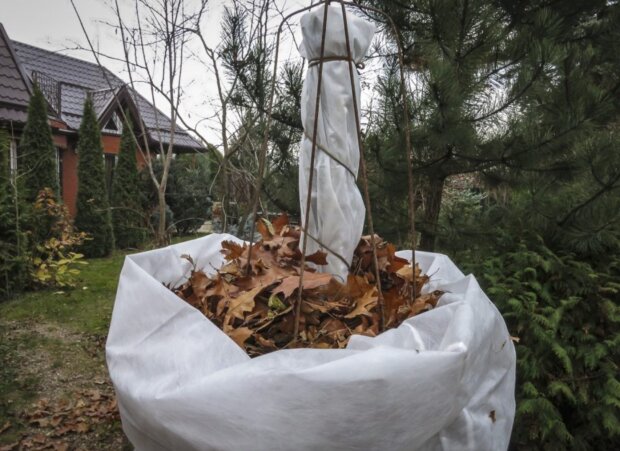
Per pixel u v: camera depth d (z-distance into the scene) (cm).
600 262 223
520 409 186
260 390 75
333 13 125
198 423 78
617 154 211
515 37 246
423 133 239
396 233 286
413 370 75
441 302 125
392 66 277
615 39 283
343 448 75
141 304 101
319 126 129
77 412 259
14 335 378
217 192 779
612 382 190
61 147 973
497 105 243
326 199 129
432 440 89
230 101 332
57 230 593
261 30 370
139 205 905
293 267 139
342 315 120
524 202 261
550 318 195
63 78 1163
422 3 229
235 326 119
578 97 221
